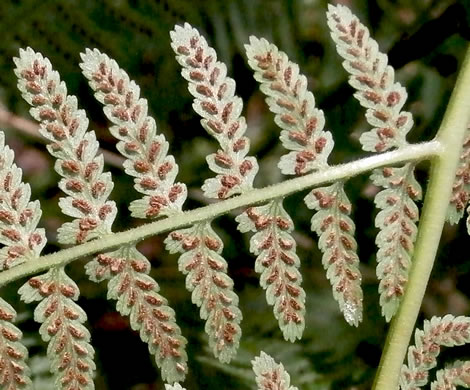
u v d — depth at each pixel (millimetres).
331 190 93
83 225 91
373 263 117
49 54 118
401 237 93
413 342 115
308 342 115
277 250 92
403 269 92
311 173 93
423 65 117
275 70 92
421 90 117
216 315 91
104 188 92
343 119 118
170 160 92
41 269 91
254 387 113
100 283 118
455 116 93
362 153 117
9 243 91
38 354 111
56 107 91
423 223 92
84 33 118
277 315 91
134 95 91
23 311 113
